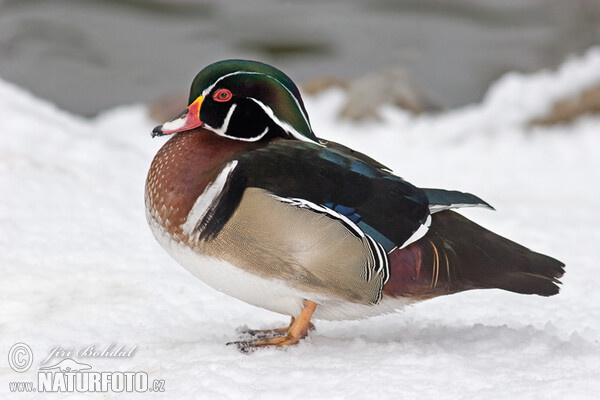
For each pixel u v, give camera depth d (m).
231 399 5.82
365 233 6.43
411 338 7.43
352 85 22.56
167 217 6.61
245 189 6.41
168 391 5.99
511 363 6.52
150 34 35.88
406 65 32.38
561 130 19.42
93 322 7.84
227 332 7.66
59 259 9.41
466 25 37.34
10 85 15.05
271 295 6.70
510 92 20.73
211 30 36.75
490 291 9.12
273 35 36.50
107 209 11.17
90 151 13.36
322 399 5.77
